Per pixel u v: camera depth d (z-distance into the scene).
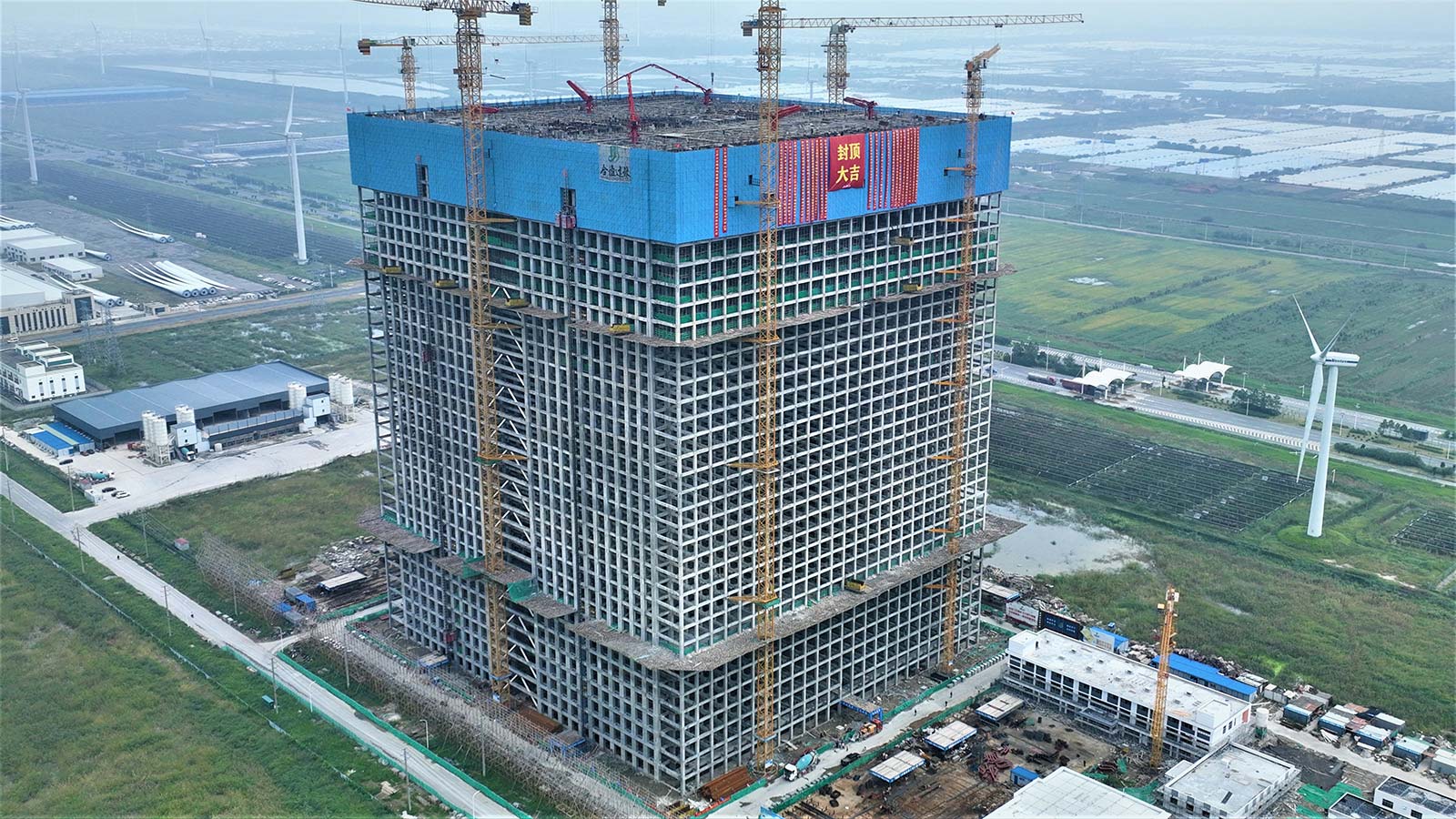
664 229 195.12
